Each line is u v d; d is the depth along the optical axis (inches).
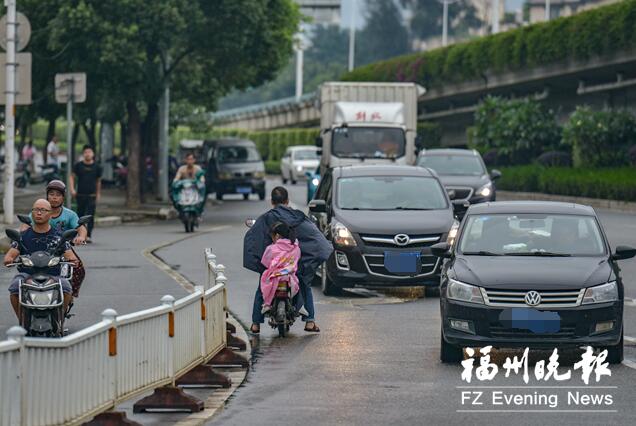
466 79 5447.8
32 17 3435.0
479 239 1137.4
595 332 1026.7
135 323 798.5
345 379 974.4
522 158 4817.9
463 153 2824.8
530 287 1027.3
